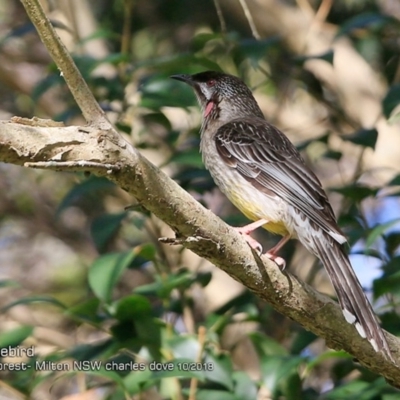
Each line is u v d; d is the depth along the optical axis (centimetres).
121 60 1206
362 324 845
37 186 1756
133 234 1605
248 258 810
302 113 1670
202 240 777
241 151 1093
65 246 1825
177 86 1195
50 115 1622
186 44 1656
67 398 958
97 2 1658
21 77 1639
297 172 1052
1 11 1741
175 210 755
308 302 839
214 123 1186
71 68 702
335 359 1359
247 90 1228
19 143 678
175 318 1187
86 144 699
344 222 1149
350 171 1641
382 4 1645
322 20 1498
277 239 1370
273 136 1108
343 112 1537
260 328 1319
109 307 969
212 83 1219
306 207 1023
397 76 1511
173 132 1257
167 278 1045
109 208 1662
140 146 1232
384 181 1521
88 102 709
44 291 1723
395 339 852
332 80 1584
